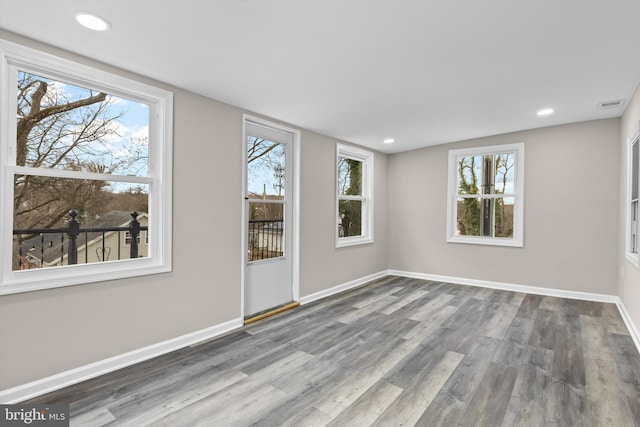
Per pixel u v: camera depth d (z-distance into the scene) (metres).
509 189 4.77
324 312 3.77
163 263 2.69
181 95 2.82
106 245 2.43
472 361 2.56
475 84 2.85
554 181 4.34
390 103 3.29
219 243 3.12
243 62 2.38
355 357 2.63
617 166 3.97
